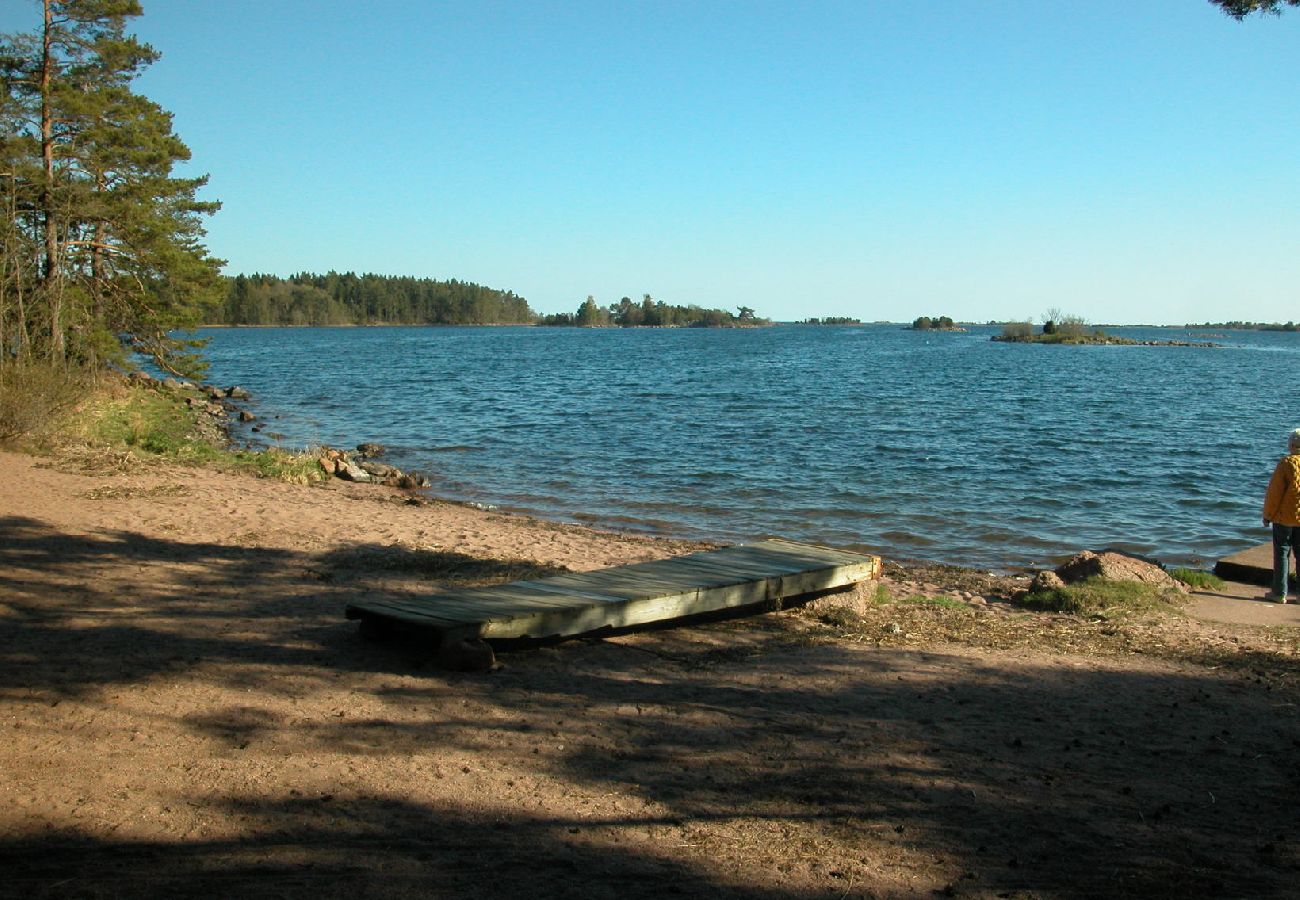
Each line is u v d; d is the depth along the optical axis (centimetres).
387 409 3734
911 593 1027
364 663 663
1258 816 470
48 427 1767
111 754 502
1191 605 958
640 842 427
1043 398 4369
